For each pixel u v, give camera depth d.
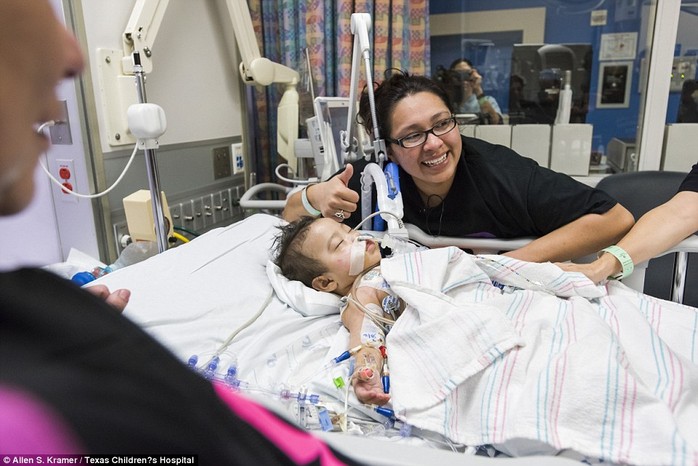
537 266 1.07
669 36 2.19
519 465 0.48
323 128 1.81
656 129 2.31
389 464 0.47
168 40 1.83
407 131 1.34
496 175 1.38
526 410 0.71
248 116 2.41
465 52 2.54
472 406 0.80
